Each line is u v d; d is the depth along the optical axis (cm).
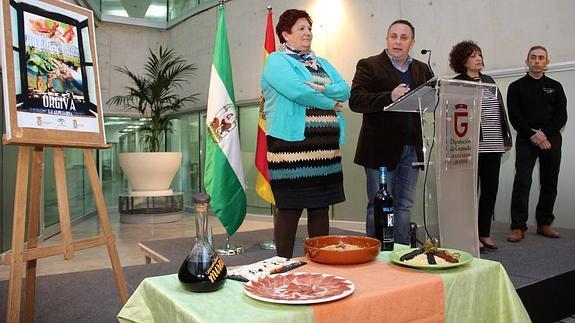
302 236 474
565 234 401
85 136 215
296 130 210
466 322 123
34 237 201
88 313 232
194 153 877
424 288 113
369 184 270
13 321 178
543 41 445
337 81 223
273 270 125
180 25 885
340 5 595
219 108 395
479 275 127
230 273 123
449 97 190
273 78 203
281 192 214
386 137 258
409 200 265
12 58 190
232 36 761
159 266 332
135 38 904
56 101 205
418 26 527
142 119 930
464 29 494
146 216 729
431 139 231
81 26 230
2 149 443
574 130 433
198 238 116
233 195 397
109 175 926
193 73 859
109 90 883
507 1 465
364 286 110
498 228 446
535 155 382
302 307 96
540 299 247
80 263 417
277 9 691
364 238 147
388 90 260
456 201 198
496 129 323
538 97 380
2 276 364
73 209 757
